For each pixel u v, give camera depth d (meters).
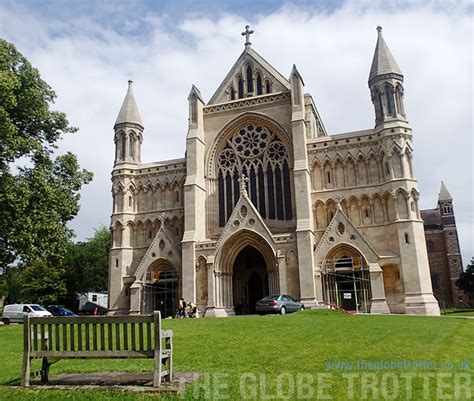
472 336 21.91
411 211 50.62
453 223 96.50
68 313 65.62
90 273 91.38
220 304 52.19
